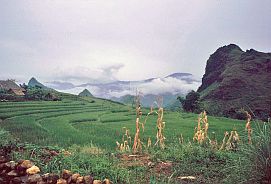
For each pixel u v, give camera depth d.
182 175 6.90
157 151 8.48
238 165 5.86
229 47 187.00
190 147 8.69
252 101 122.00
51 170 6.03
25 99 87.25
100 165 6.39
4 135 7.34
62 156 6.73
